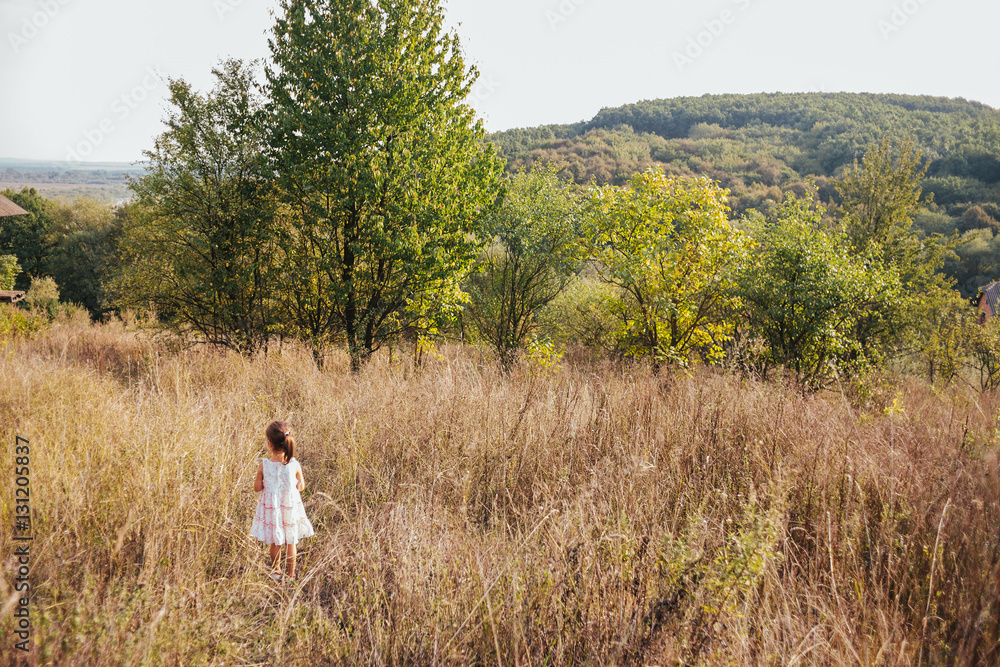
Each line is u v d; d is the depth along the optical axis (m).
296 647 2.98
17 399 6.12
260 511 3.99
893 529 3.75
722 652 2.56
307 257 10.57
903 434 5.65
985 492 3.93
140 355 10.83
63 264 38.44
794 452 4.86
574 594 3.00
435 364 9.77
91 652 2.76
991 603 2.92
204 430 5.47
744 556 2.92
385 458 5.70
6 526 3.79
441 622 3.01
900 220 17.88
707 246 10.60
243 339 10.90
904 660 2.64
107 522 3.96
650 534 3.34
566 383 7.94
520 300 13.41
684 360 10.04
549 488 4.74
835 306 10.29
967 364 14.24
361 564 3.63
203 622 3.08
